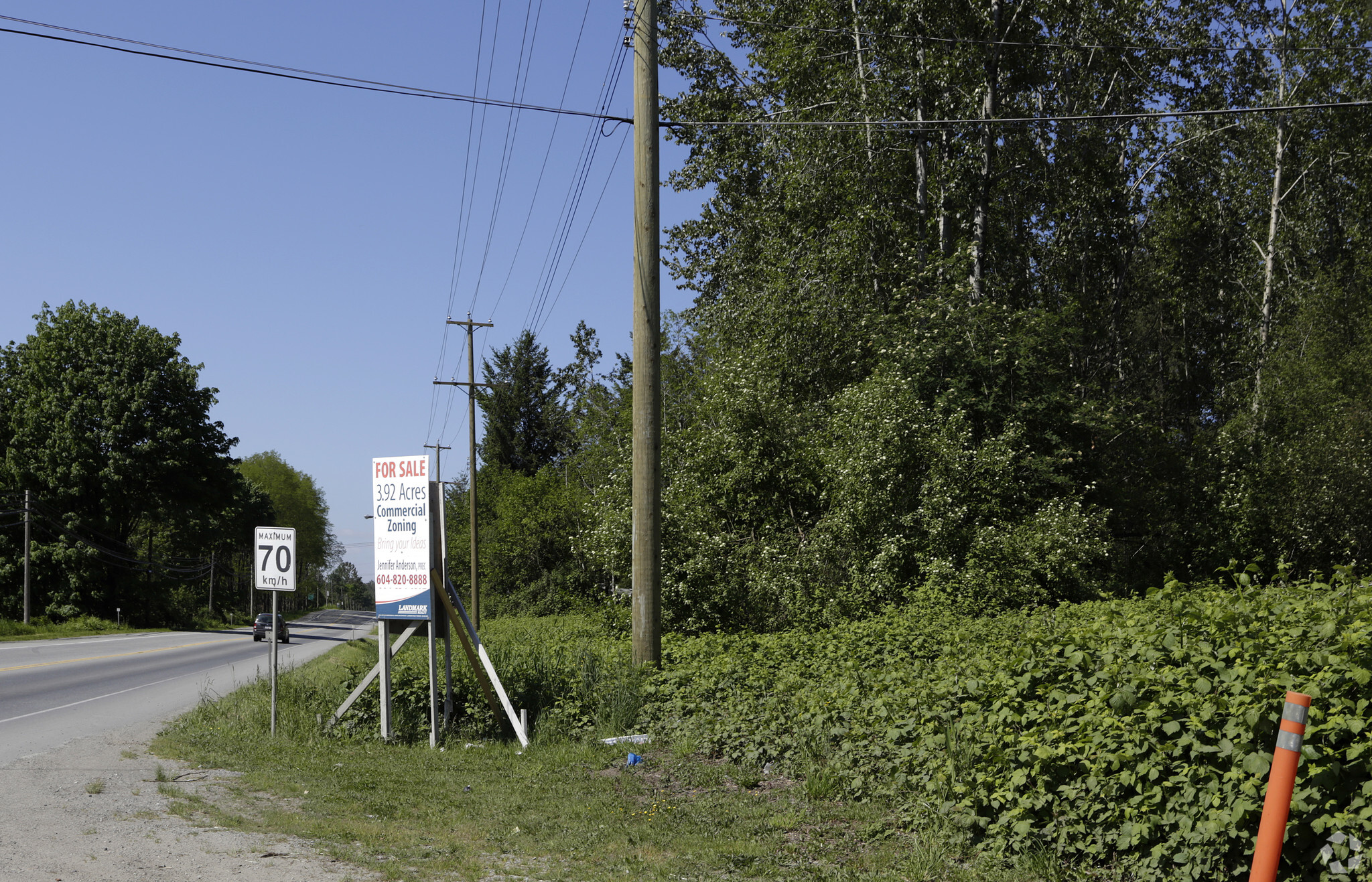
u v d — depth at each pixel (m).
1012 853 5.82
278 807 7.43
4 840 6.16
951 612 15.59
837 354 26.00
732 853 6.23
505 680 12.09
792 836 6.68
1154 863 5.04
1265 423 27.84
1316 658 4.95
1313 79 27.61
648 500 12.61
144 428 55.69
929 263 25.72
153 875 5.49
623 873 5.82
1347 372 27.94
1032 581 20.59
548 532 51.62
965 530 21.12
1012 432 22.30
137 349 56.75
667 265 32.88
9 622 47.03
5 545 51.88
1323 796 4.55
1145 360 35.75
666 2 28.69
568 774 9.06
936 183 25.97
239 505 75.31
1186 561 27.62
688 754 9.66
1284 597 7.03
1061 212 29.09
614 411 44.41
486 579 56.06
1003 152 27.22
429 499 11.21
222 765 9.24
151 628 57.31
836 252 24.55
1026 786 6.04
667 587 21.20
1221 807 4.81
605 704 11.45
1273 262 29.30
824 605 20.50
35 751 10.17
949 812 6.34
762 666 11.97
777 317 25.33
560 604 48.12
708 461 23.58
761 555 21.77
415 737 11.14
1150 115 13.48
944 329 24.00
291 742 10.65
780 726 9.27
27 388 56.00
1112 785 5.42
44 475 53.00
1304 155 30.11
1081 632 6.98
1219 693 5.29
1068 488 23.73
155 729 12.09
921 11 24.31
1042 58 27.08
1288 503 25.81
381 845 6.37
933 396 23.69
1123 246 31.22
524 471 72.88
